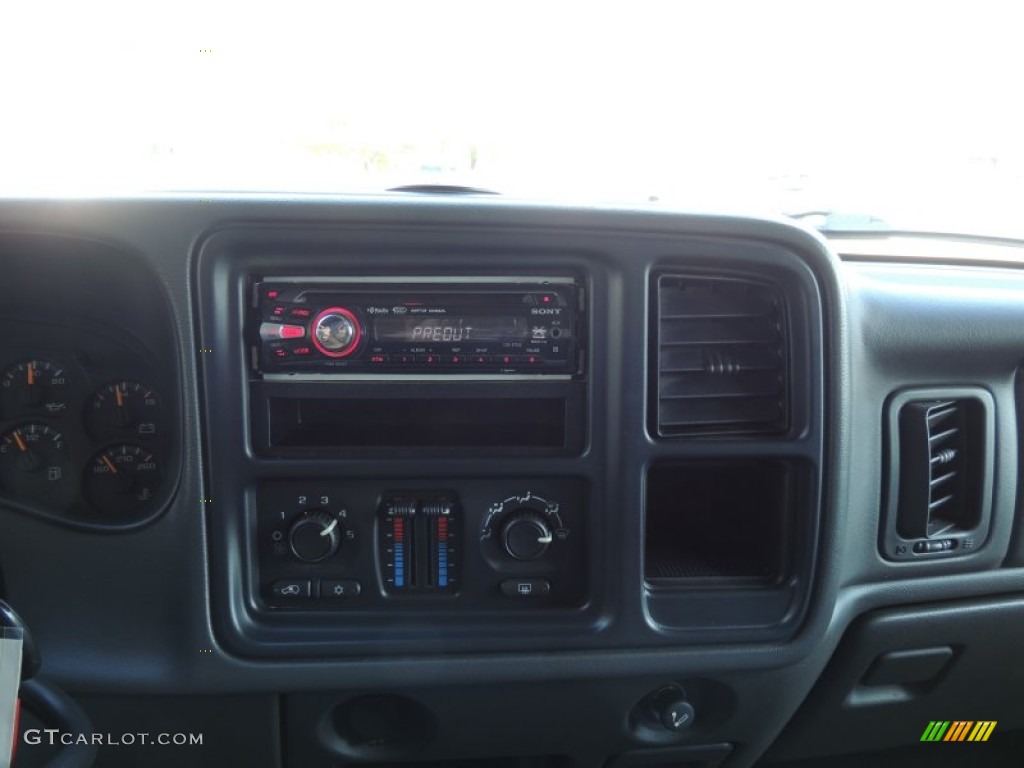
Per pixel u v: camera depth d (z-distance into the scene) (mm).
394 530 1126
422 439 1090
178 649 1107
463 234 1014
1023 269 1475
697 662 1149
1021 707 1489
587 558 1125
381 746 1266
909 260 1473
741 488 1266
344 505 1113
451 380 1068
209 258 1011
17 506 1114
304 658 1117
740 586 1160
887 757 1730
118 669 1122
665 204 1060
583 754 1275
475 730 1228
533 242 1024
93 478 1166
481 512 1122
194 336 1020
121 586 1109
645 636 1129
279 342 1047
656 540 1320
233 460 1059
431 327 1054
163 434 1163
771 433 1111
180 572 1086
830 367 1092
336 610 1132
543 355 1062
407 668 1123
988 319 1257
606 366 1062
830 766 1701
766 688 1241
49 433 1167
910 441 1271
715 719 1272
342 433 1087
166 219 999
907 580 1321
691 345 1100
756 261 1062
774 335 1108
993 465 1329
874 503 1264
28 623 1129
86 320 1156
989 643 1389
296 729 1208
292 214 995
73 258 1069
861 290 1231
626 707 1215
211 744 1216
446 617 1136
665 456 1087
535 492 1120
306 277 1042
